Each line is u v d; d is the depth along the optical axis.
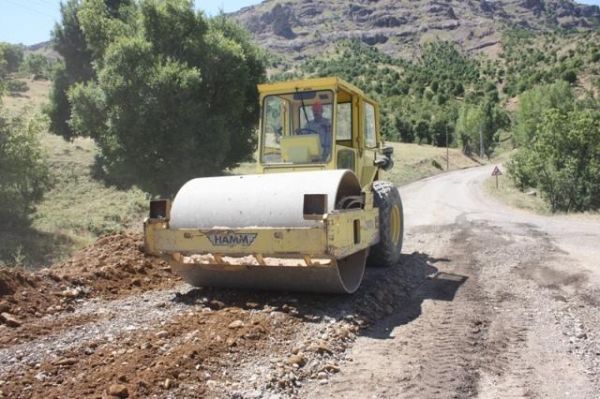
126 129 17.00
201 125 17.86
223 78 19.20
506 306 6.81
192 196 6.34
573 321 6.20
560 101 60.91
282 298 6.35
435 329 5.83
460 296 7.29
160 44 18.50
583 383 4.50
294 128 7.86
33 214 16.47
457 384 4.38
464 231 14.34
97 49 20.58
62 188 22.81
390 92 144.75
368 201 6.70
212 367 4.34
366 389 4.27
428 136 92.62
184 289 7.04
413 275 8.39
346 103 8.30
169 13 18.58
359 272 6.79
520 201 30.19
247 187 6.21
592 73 119.00
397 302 6.94
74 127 19.39
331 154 7.46
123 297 6.61
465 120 85.25
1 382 3.91
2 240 12.43
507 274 8.67
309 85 7.61
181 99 17.00
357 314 5.98
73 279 6.79
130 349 4.59
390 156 9.95
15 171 14.08
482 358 4.98
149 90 16.81
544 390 4.34
